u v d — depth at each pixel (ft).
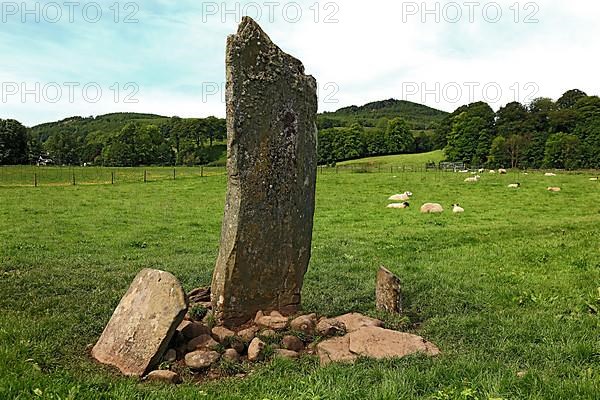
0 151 267.39
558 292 34.06
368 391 18.11
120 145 298.56
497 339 25.03
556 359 21.83
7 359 20.51
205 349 23.24
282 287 27.76
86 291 33.94
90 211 86.12
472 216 84.89
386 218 82.28
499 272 40.70
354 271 42.09
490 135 283.38
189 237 62.95
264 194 26.61
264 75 26.35
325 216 84.28
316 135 28.63
